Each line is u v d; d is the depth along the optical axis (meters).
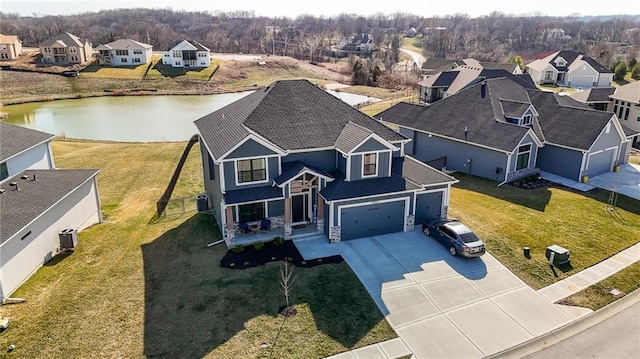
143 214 28.17
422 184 24.20
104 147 44.59
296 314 17.28
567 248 22.64
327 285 19.25
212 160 24.80
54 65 96.50
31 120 62.78
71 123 61.06
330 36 195.62
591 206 28.19
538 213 26.94
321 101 26.89
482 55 139.88
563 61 91.56
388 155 23.84
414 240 23.52
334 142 24.58
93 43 142.50
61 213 23.31
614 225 25.42
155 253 22.56
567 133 34.16
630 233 24.44
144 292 19.06
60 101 78.88
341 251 22.23
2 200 21.69
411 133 39.44
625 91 47.34
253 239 23.12
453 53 154.88
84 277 20.41
